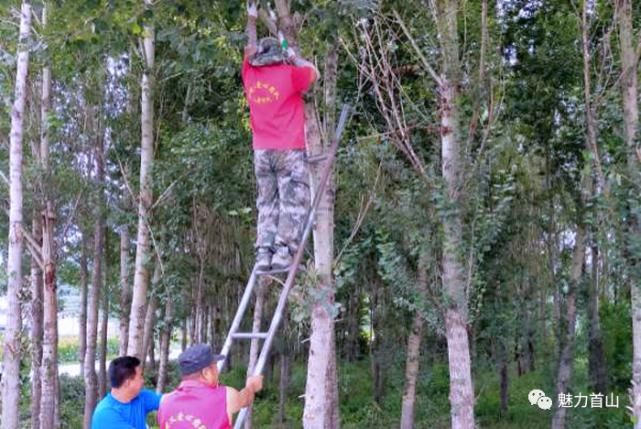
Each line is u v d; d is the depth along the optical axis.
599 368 16.94
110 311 28.34
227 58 10.16
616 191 10.78
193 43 7.12
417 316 16.27
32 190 14.16
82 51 8.33
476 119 11.81
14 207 11.83
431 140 13.78
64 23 7.29
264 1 6.47
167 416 4.45
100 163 16.66
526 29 15.24
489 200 13.20
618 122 11.71
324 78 10.74
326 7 6.81
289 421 20.84
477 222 11.86
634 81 10.88
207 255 19.02
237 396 4.54
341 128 6.73
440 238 11.95
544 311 17.62
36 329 15.31
